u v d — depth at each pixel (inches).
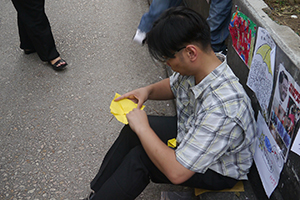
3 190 81.3
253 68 63.0
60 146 93.7
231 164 58.4
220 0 93.1
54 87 116.6
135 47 137.8
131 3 172.1
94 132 98.6
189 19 47.9
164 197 76.7
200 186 60.6
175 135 70.1
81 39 142.8
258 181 64.8
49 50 120.6
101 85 117.6
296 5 64.8
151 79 120.7
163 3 104.8
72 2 170.9
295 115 47.9
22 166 87.6
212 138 50.1
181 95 62.3
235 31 70.9
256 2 63.1
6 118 103.4
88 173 86.1
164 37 48.4
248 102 52.8
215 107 50.3
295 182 51.3
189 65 51.6
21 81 119.5
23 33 125.7
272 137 56.7
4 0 172.2
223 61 57.5
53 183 83.2
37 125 100.8
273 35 53.6
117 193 59.5
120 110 65.3
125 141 67.7
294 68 47.4
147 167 59.6
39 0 109.0
